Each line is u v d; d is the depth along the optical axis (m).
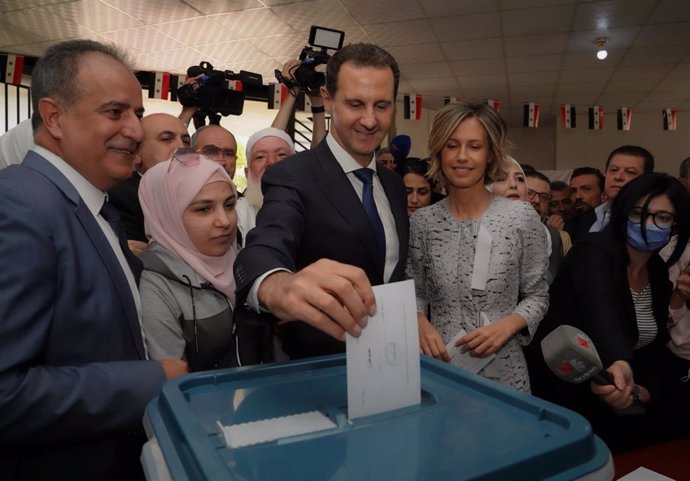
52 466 0.83
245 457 0.47
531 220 1.41
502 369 1.37
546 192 2.73
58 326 0.81
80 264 0.85
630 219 1.34
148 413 0.58
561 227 3.15
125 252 1.05
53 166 0.90
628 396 1.11
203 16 4.39
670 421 1.41
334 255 1.14
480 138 1.36
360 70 1.13
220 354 1.16
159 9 4.24
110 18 4.42
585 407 1.41
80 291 0.84
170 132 1.84
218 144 2.11
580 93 7.09
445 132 1.38
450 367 0.70
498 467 0.46
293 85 2.33
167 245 1.17
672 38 4.98
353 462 0.47
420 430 0.54
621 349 1.24
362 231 1.14
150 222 1.21
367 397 0.57
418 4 4.18
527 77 6.30
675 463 1.12
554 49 5.30
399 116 7.49
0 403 0.71
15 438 0.74
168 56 5.41
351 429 0.54
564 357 0.92
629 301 1.38
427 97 7.24
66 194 0.87
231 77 2.95
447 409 0.59
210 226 1.16
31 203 0.80
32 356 0.75
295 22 4.53
